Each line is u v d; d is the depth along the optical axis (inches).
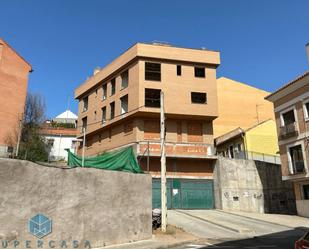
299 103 1141.7
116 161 647.8
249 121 1814.7
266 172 1401.3
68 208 504.7
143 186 651.5
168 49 1459.2
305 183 1136.2
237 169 1352.1
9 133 1237.7
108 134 1556.3
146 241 605.0
